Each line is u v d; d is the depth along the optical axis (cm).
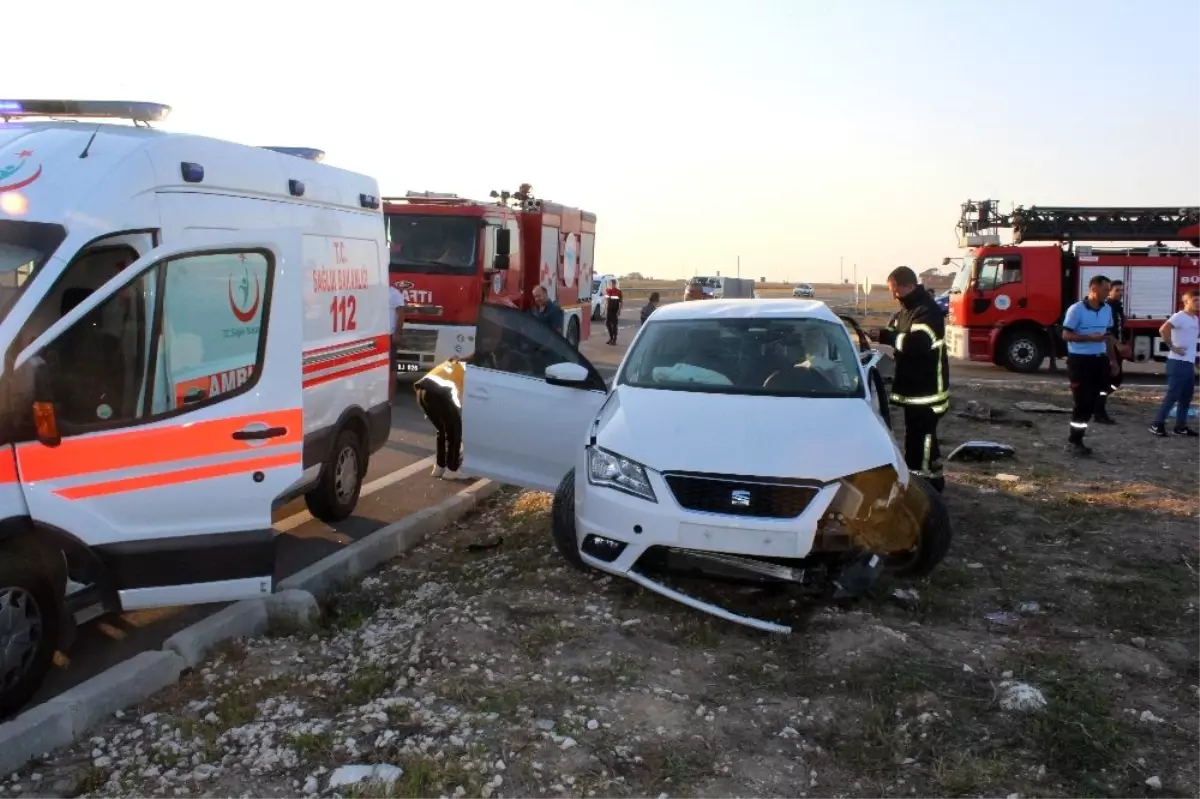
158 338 455
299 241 459
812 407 559
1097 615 512
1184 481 870
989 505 743
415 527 670
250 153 577
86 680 436
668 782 339
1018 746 366
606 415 574
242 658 451
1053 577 571
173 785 338
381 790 326
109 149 461
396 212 1395
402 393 1439
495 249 1420
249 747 363
